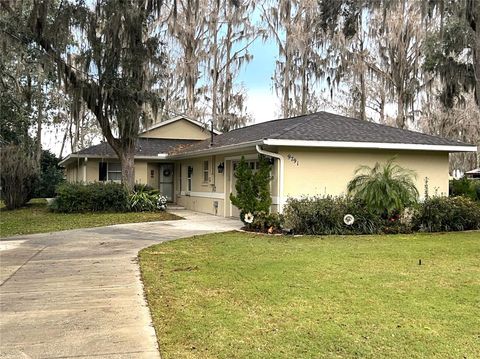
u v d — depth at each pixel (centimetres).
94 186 1830
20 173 2027
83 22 1580
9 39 1577
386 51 2761
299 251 887
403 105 2677
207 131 2569
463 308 508
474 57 1658
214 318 479
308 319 473
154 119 2009
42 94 2397
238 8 2933
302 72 2869
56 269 741
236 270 711
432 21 1939
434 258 814
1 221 1520
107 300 555
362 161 1361
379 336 423
